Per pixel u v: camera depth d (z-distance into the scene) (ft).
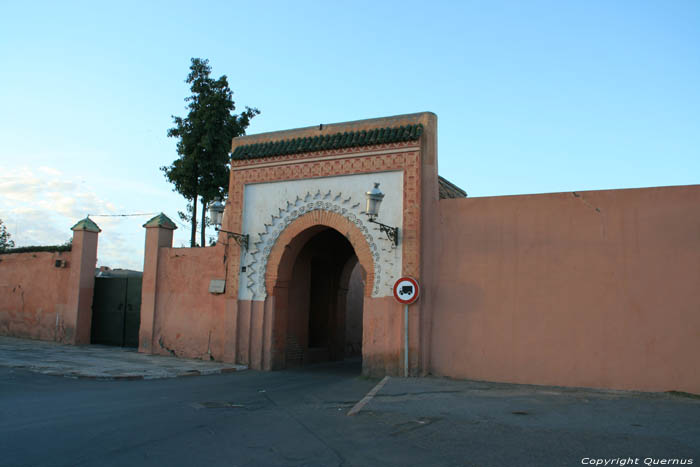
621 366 34.30
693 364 32.81
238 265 47.03
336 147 43.34
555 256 36.68
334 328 59.52
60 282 60.03
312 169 44.57
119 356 49.14
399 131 40.93
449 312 38.86
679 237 34.04
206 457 17.93
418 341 38.88
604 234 35.68
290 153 45.52
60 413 24.35
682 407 28.17
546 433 21.93
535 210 37.55
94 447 18.57
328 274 60.08
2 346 53.31
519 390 33.58
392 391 32.60
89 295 59.57
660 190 34.78
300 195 45.09
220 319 47.91
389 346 39.91
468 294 38.52
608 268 35.35
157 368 41.96
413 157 40.73
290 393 33.30
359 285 73.87
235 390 33.86
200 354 48.62
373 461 17.99
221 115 69.82
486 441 20.66
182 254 51.21
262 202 46.83
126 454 17.88
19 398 28.22
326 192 43.86
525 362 36.52
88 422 22.52
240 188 47.83
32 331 61.26
